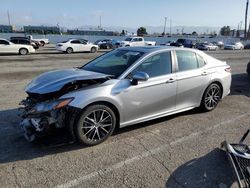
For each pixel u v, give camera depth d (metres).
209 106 6.29
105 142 4.62
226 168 3.90
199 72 5.85
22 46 23.89
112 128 4.62
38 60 18.50
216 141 4.77
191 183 3.55
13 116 5.76
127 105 4.69
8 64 15.52
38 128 4.16
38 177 3.59
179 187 3.46
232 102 7.35
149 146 4.52
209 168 3.89
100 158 4.10
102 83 4.48
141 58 5.00
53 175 3.64
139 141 4.70
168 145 4.57
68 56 22.73
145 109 4.98
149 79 4.96
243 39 66.62
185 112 6.25
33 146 4.39
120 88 4.57
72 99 4.14
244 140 4.83
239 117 6.07
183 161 4.07
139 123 5.47
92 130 4.41
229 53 32.12
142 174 3.71
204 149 4.45
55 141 4.54
